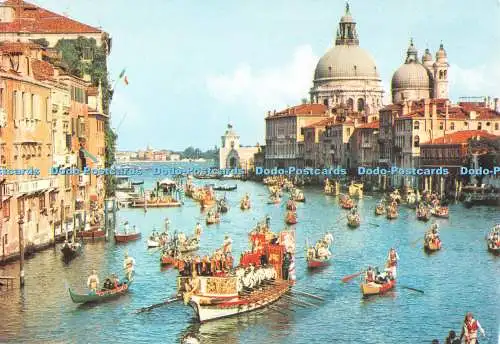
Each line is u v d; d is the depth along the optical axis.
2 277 64.44
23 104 77.44
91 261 77.50
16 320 55.62
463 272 74.81
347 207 150.25
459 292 65.88
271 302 60.88
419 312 59.22
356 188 189.88
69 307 59.03
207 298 55.50
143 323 55.34
